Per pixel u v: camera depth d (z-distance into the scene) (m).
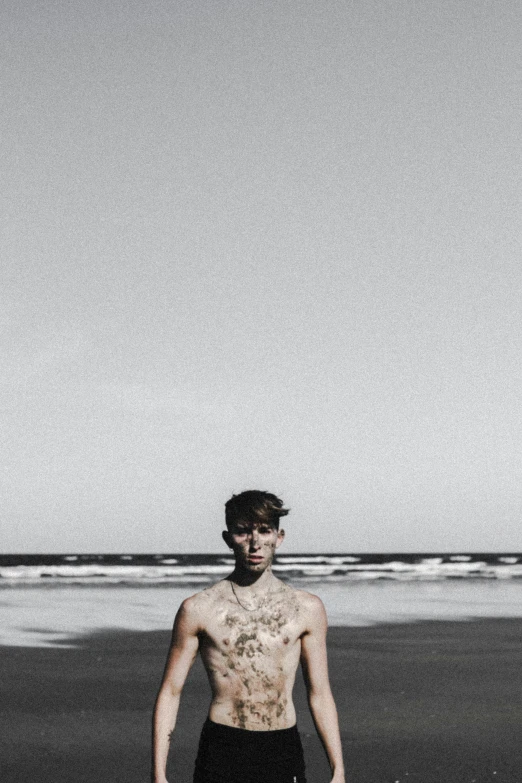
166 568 50.53
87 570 47.66
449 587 32.69
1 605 22.78
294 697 9.23
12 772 6.29
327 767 6.39
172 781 6.06
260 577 3.09
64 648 13.65
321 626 3.10
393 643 14.23
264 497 3.07
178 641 3.03
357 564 63.84
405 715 8.33
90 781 6.07
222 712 2.96
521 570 55.88
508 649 13.45
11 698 9.25
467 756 6.74
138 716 8.30
